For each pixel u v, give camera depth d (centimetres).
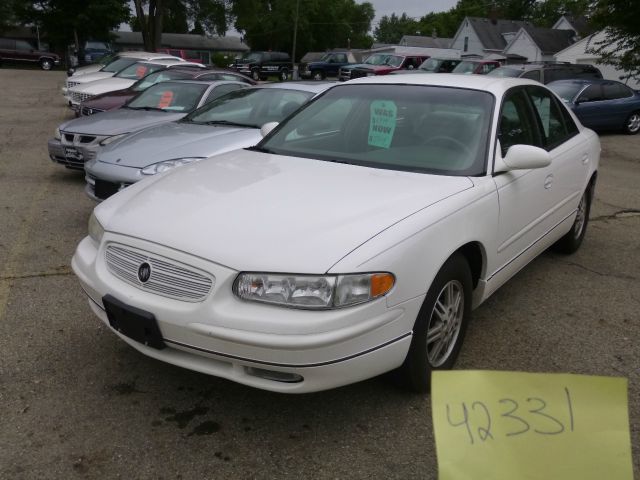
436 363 319
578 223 541
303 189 314
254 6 4569
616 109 1519
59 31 4453
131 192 342
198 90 814
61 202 677
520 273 504
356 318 254
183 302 266
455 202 310
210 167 363
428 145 364
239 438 278
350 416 296
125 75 1382
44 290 434
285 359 250
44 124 1323
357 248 261
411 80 420
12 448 266
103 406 299
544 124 449
